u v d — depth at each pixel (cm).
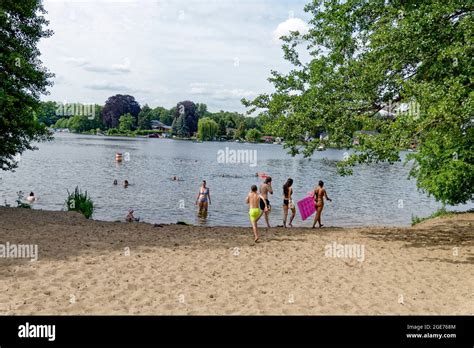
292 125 1561
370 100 1405
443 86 1175
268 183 1895
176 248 1279
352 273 1081
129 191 3322
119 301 787
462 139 1291
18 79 1761
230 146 15475
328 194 3719
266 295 870
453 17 1254
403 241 1548
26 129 1797
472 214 2144
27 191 3048
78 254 1105
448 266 1183
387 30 1264
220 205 2861
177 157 8006
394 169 7488
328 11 1523
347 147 1462
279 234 1650
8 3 1709
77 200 2034
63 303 760
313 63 1574
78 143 11406
